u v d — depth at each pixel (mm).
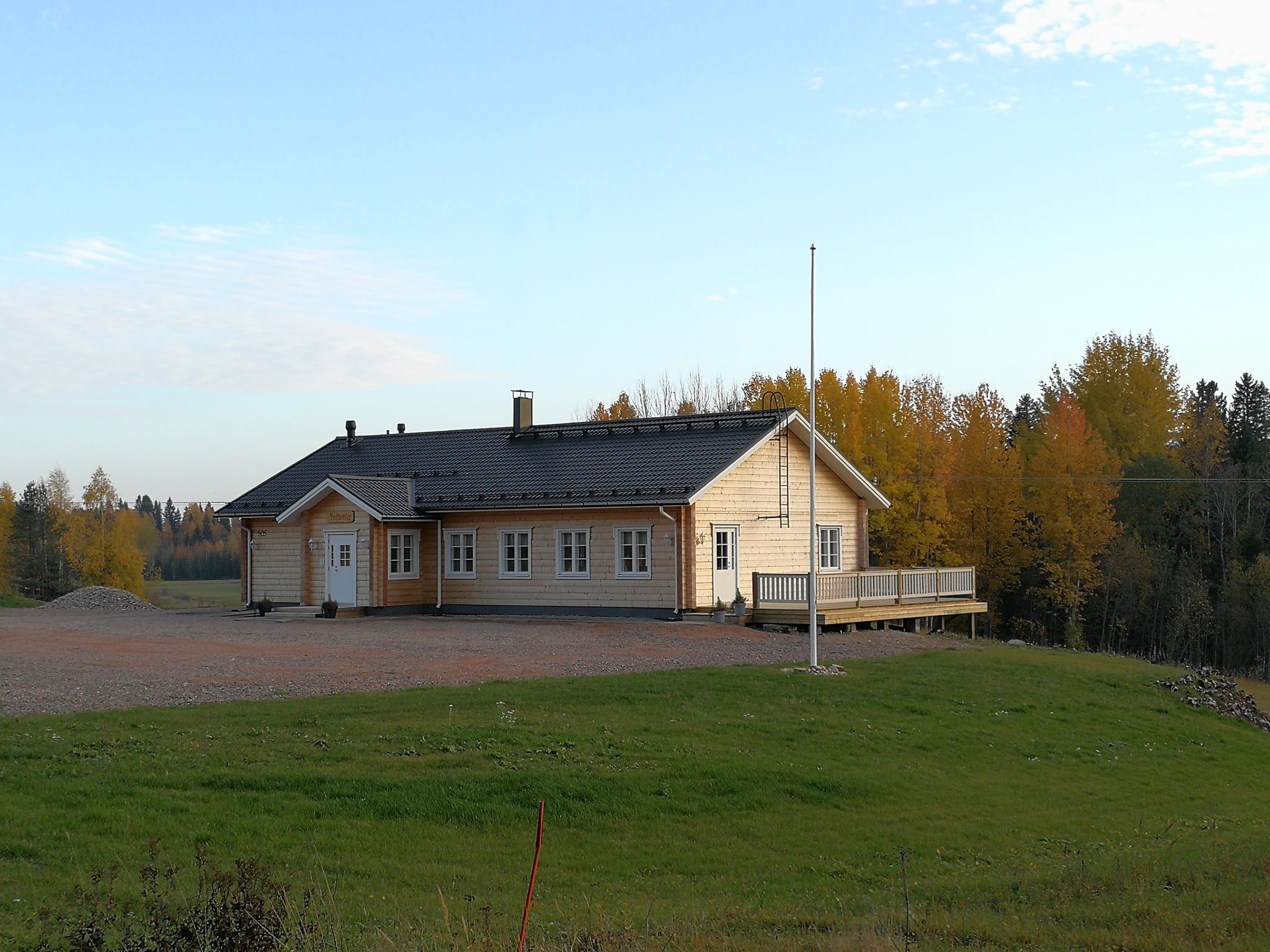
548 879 11555
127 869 10602
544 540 35812
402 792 13570
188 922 7969
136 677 20828
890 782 16156
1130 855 13492
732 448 34906
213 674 21500
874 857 13164
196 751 14641
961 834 14344
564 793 14117
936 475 54969
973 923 10227
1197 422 76125
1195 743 22219
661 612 33500
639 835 13211
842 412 56062
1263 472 67688
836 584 32719
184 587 111812
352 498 36594
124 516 94438
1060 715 22312
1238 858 12867
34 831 11414
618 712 18391
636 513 34125
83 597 43750
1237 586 59250
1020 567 58938
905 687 22688
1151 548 61719
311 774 13891
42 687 19469
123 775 13383
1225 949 9188
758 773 15586
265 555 40219
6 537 89062
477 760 15016
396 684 20422
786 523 36625
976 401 61750
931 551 55000
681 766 15547
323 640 28438
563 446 39031
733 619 32500
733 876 12125
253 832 12016
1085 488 56000
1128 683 26531
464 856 12023
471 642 27781
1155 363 65625
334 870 11250
